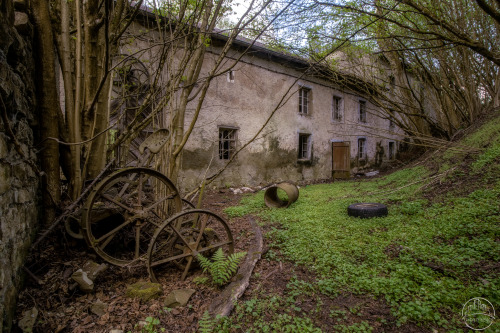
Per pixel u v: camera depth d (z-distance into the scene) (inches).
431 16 144.6
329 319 101.3
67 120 157.6
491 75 424.8
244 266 141.9
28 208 116.0
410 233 168.4
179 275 136.8
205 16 190.2
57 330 92.7
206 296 118.3
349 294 115.9
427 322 95.7
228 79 421.4
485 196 194.7
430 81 423.8
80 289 114.0
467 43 142.9
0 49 85.4
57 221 129.3
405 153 706.8
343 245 162.7
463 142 337.1
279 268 142.5
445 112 442.0
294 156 532.1
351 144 650.2
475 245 138.3
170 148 181.6
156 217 168.2
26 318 93.1
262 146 476.1
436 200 224.1
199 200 184.7
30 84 127.9
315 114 572.4
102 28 165.9
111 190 157.4
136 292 114.0
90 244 121.7
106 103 175.3
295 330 92.4
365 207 218.1
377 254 144.9
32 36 132.6
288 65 508.4
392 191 285.6
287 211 255.3
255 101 461.1
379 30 273.6
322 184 469.1
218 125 410.0
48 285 112.3
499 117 332.5
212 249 147.0
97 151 172.2
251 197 345.4
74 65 186.1
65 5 155.8
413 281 119.2
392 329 94.1
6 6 91.1
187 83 197.0
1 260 82.0
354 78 438.3
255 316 102.0
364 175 622.5
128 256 147.7
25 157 108.5
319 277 130.4
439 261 131.1
